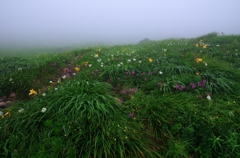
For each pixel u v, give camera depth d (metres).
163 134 3.50
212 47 8.82
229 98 4.12
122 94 4.93
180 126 3.43
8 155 3.02
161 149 3.26
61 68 7.60
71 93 4.18
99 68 6.45
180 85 4.71
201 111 3.72
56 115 3.64
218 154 2.85
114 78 5.64
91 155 2.93
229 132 3.02
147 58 7.26
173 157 2.95
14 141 3.14
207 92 4.34
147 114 3.88
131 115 3.80
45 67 7.02
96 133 3.22
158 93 4.64
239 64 6.30
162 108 3.91
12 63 7.36
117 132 3.23
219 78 4.79
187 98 4.20
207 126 3.28
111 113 3.80
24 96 5.35
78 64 7.72
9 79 5.68
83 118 3.48
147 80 5.38
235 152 2.76
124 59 7.39
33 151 2.95
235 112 3.66
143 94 4.67
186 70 5.54
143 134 3.53
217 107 3.81
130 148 3.04
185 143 3.11
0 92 5.20
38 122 3.51
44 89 5.57
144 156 3.02
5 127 3.49
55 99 4.05
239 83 4.72
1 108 4.59
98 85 4.80
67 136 3.13
